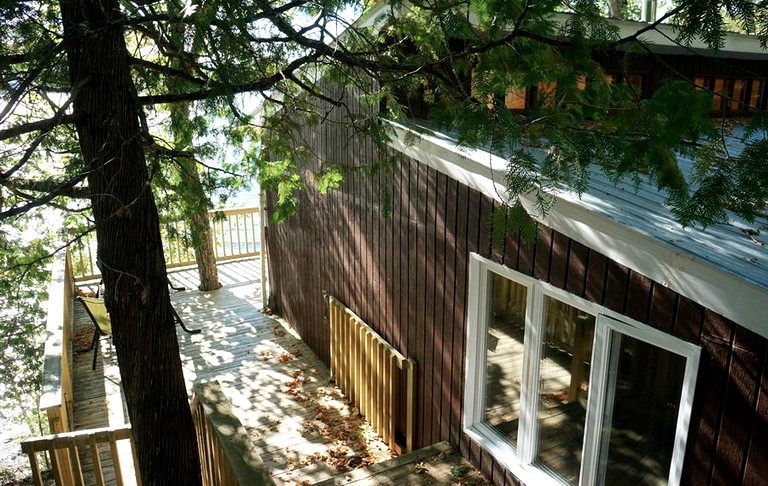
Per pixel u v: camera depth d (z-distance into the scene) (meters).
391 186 5.21
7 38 2.55
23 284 8.87
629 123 1.88
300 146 4.72
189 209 4.27
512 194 1.80
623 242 2.73
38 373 9.48
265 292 9.00
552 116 1.93
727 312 2.30
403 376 5.29
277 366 7.11
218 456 3.46
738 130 3.70
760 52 5.41
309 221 7.22
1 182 2.06
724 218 1.66
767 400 2.39
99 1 2.30
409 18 3.21
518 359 4.00
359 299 6.12
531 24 2.08
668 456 2.96
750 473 2.50
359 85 3.60
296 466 5.08
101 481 3.66
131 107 2.61
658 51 5.24
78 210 2.54
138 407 2.92
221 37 2.12
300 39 2.65
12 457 7.11
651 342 2.91
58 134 3.77
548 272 3.54
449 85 2.83
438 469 4.38
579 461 3.57
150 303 2.79
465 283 4.30
